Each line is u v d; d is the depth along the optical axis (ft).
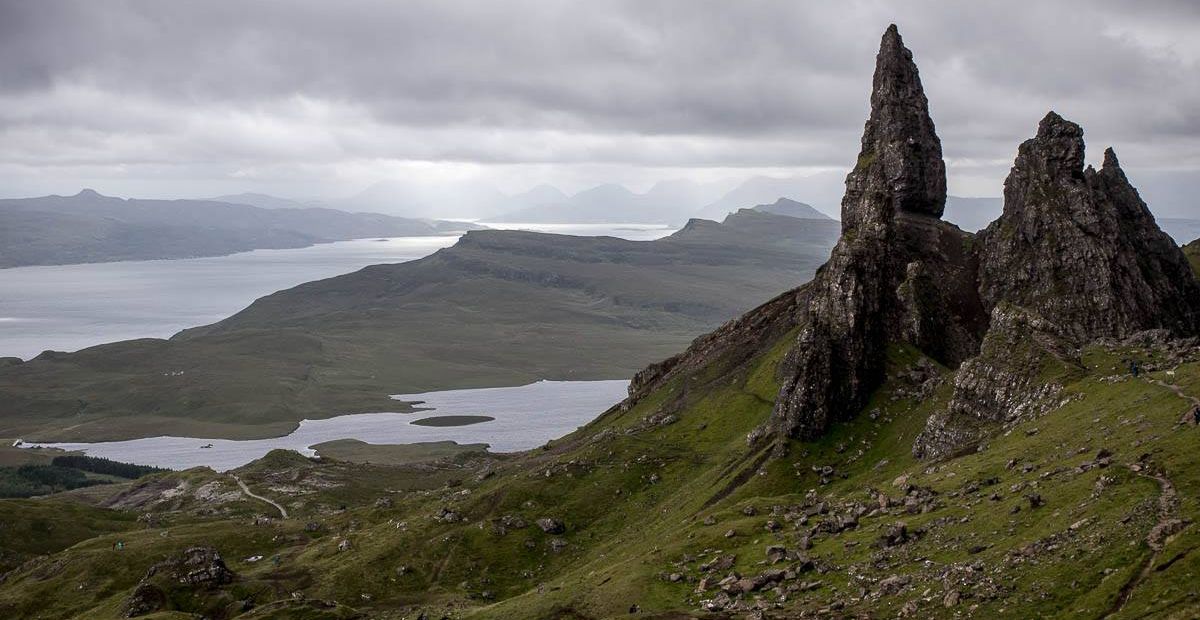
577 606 483.92
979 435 572.10
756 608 390.42
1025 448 464.24
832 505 518.78
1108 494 345.10
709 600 423.64
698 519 645.10
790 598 392.06
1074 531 330.75
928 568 363.97
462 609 619.67
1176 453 349.20
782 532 497.87
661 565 501.56
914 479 513.04
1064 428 465.88
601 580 513.86
